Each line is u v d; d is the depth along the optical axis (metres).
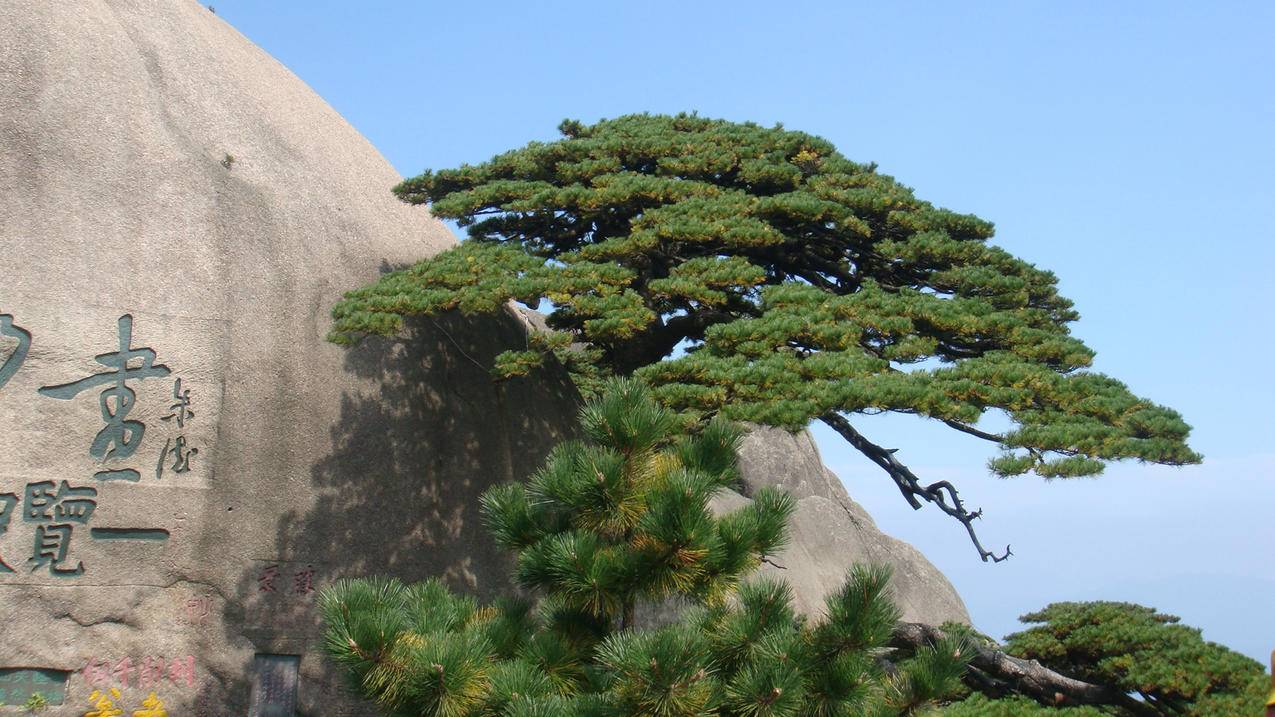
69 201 12.83
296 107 16.00
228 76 15.16
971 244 14.61
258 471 13.07
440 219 15.73
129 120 13.54
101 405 12.45
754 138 15.60
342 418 13.70
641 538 8.09
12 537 11.84
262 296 13.62
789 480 23.30
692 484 7.89
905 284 15.30
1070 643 12.48
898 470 13.33
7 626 11.65
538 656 8.09
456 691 7.43
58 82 13.23
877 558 22.98
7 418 12.01
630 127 16.14
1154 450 11.31
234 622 12.62
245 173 14.17
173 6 15.60
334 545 13.26
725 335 12.20
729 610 8.16
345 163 15.77
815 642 7.95
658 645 7.00
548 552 8.14
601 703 7.25
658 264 14.68
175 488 12.62
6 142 12.69
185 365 12.94
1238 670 11.58
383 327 12.21
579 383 19.55
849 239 15.04
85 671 11.91
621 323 11.98
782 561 19.19
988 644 12.91
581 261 13.41
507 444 14.91
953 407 11.10
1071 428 11.33
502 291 12.28
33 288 12.38
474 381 14.95
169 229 13.28
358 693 7.81
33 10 13.49
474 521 14.21
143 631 12.23
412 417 14.16
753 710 7.26
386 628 7.50
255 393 13.27
